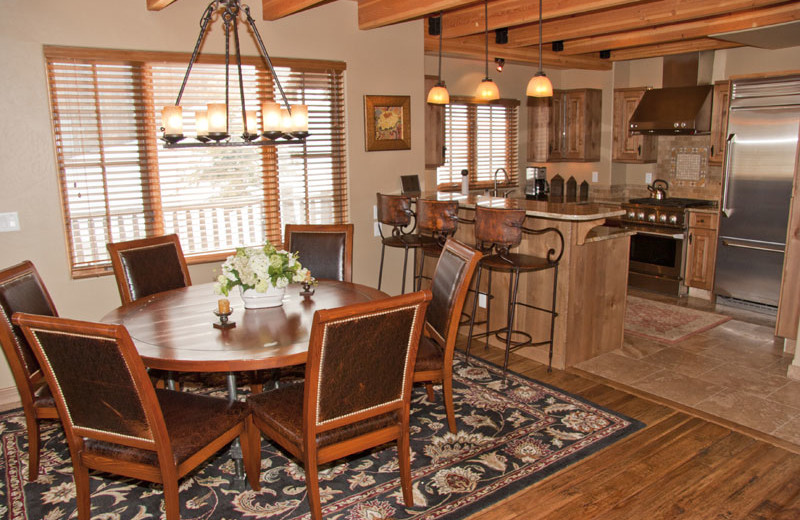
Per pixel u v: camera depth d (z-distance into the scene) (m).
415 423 3.19
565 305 3.88
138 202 3.81
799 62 5.35
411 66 4.90
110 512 2.44
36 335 2.01
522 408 3.37
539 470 2.73
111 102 3.62
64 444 3.00
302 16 4.26
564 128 6.86
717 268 5.56
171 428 2.22
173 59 3.75
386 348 2.20
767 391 3.60
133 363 1.91
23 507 2.47
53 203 3.52
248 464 2.55
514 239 3.52
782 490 2.57
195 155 3.98
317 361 2.03
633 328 4.86
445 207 3.98
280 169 4.36
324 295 3.07
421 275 4.76
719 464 2.78
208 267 4.11
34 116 3.40
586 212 3.80
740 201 5.30
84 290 3.67
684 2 4.07
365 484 2.64
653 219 6.02
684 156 6.44
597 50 5.56
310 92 4.40
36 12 3.32
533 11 4.12
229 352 2.25
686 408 3.37
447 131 6.28
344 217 4.73
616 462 2.80
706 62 5.93
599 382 3.75
